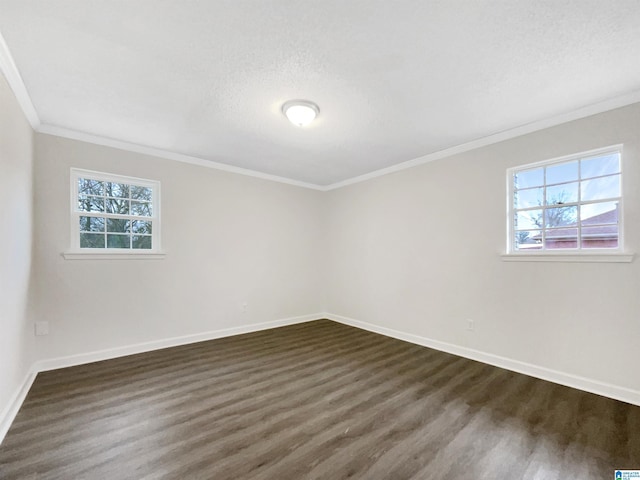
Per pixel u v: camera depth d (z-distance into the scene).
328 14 1.55
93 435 1.87
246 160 3.97
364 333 4.35
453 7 1.50
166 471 1.56
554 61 1.92
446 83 2.18
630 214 2.33
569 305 2.61
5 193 1.99
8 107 2.03
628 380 2.31
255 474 1.54
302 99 2.40
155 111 2.62
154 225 3.62
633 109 2.32
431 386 2.59
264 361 3.19
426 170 3.78
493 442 1.82
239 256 4.31
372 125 2.88
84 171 3.11
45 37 1.70
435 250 3.67
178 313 3.73
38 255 2.85
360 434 1.90
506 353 3.00
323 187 5.41
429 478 1.53
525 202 2.97
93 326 3.14
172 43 1.77
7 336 2.04
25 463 1.61
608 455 1.71
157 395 2.40
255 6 1.50
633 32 1.66
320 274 5.35
